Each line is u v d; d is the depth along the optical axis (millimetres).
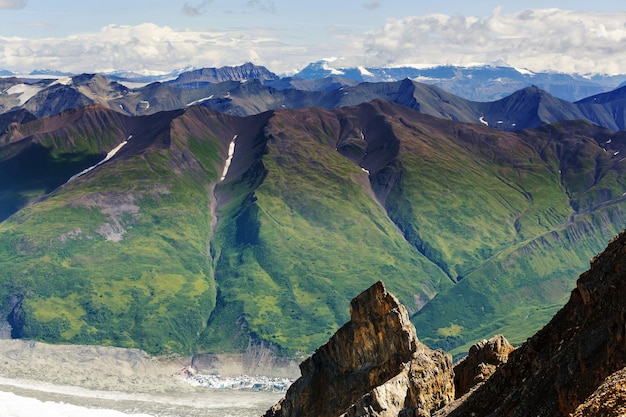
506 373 64938
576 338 57688
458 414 68125
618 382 41688
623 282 57594
